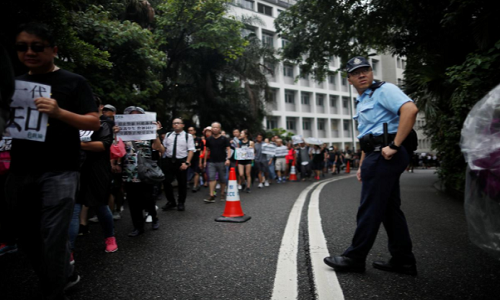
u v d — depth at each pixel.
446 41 7.59
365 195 2.79
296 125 37.41
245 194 9.01
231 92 20.05
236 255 3.42
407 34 8.88
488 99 2.07
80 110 2.15
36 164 2.07
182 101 18.64
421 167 33.44
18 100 1.92
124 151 4.24
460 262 3.05
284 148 13.50
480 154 2.00
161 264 3.21
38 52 2.04
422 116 8.13
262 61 21.20
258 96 20.23
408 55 9.27
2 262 3.38
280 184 12.35
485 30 5.98
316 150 14.98
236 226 4.80
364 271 2.87
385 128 2.68
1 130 1.63
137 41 9.61
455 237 3.94
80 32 8.31
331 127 41.84
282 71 35.88
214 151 7.54
